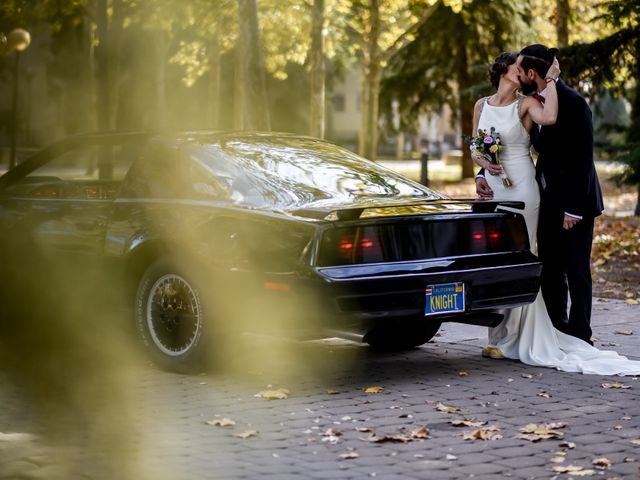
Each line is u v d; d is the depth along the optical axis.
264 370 7.56
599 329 9.23
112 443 5.62
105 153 14.81
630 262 14.76
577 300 7.98
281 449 5.50
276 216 6.86
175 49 36.44
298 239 6.71
